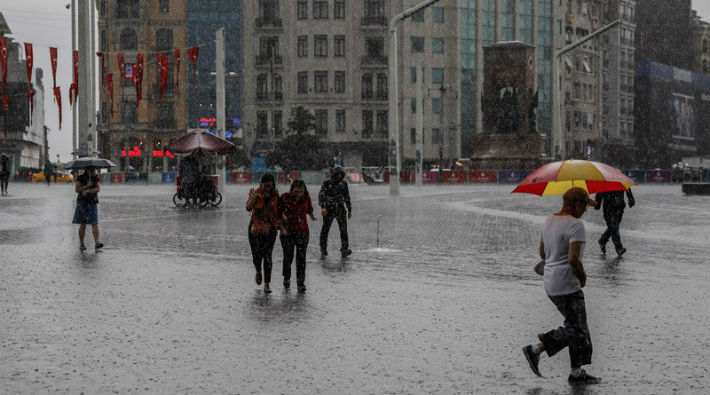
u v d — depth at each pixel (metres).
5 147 111.50
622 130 127.31
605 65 125.00
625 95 127.62
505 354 7.98
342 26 101.19
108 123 99.25
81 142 36.81
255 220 11.75
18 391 6.60
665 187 69.69
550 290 7.16
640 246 18.61
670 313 10.19
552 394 6.61
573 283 7.11
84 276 13.23
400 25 103.00
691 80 141.62
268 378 7.03
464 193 51.88
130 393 6.55
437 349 8.17
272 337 8.70
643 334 8.93
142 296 11.33
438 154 105.00
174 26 100.50
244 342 8.45
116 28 98.56
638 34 136.38
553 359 7.81
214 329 9.11
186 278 13.10
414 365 7.52
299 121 90.38
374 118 102.44
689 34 146.12
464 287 12.32
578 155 110.50
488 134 72.81
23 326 9.20
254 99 100.88
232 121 95.12
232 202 38.22
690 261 15.74
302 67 101.12
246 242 18.98
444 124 105.31
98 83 99.25
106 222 25.00
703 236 21.12
